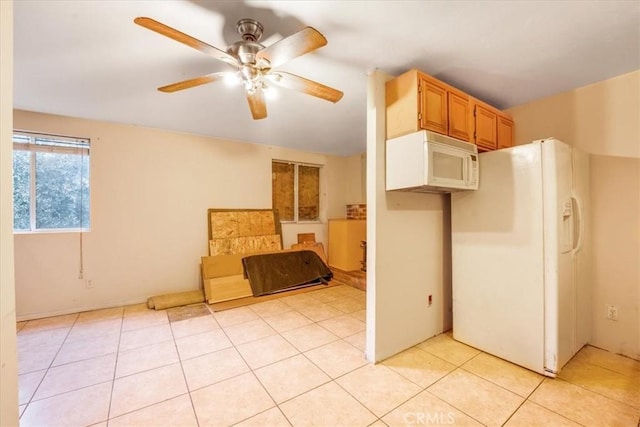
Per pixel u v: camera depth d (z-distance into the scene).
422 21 1.56
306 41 1.38
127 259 3.42
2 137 0.76
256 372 2.01
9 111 0.78
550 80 2.27
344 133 3.81
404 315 2.32
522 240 2.05
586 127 2.36
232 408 1.65
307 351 2.31
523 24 1.59
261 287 3.77
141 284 3.50
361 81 2.29
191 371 2.02
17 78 2.19
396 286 2.26
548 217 1.92
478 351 2.29
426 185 1.90
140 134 3.47
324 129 3.62
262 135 3.91
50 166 3.09
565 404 1.66
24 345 2.40
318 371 2.02
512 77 2.22
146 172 3.51
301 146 4.57
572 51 1.86
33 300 2.96
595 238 2.34
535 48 1.83
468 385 1.85
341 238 4.69
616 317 2.24
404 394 1.76
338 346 2.40
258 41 1.74
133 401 1.71
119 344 2.43
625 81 2.17
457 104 2.20
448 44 1.79
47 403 1.68
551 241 1.91
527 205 2.02
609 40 1.74
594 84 2.32
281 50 1.45
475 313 2.33
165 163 3.64
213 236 3.92
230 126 3.49
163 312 3.20
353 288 4.15
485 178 2.26
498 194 2.18
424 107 1.97
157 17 1.52
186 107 2.83
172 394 1.77
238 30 1.62
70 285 3.12
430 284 2.54
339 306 3.40
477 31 1.65
